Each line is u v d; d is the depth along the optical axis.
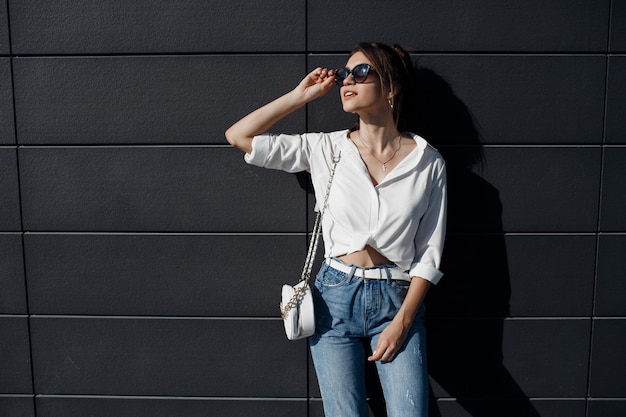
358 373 2.00
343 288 1.97
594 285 2.39
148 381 2.47
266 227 2.38
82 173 2.37
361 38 2.27
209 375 2.46
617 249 2.37
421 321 2.04
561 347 2.42
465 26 2.26
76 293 2.43
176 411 2.48
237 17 2.27
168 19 2.28
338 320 1.98
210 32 2.28
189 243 2.39
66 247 2.41
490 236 2.37
